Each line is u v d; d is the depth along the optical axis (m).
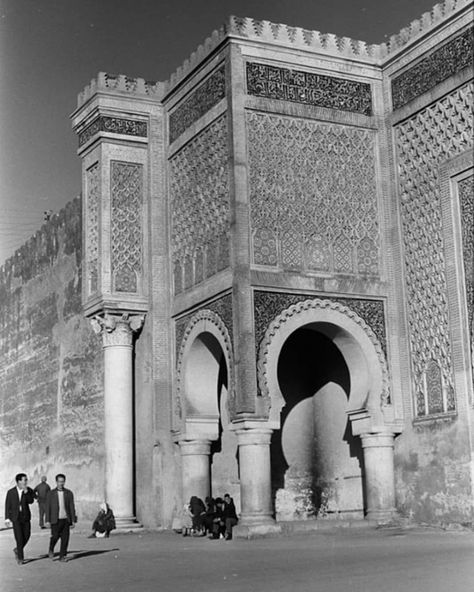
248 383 16.31
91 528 19.80
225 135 17.56
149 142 19.92
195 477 18.28
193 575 10.23
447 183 16.86
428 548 12.70
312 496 19.09
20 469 27.67
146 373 19.33
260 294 16.78
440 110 17.11
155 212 19.67
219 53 17.84
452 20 16.94
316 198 17.62
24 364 28.22
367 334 17.59
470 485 15.85
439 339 16.88
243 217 16.86
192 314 18.42
